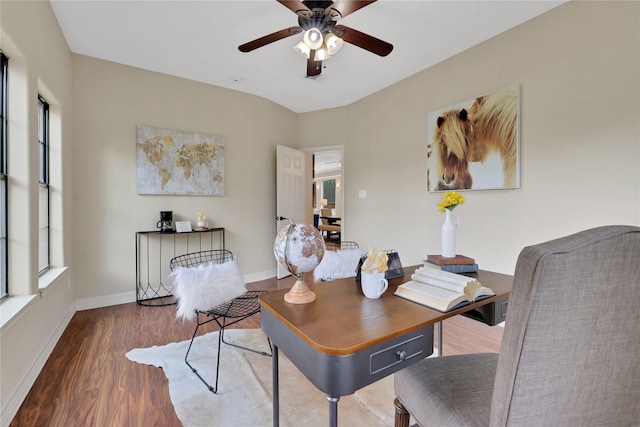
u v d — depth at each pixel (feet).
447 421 2.85
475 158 9.42
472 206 9.59
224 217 12.87
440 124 10.50
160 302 10.68
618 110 6.62
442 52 9.87
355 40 7.33
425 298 3.85
